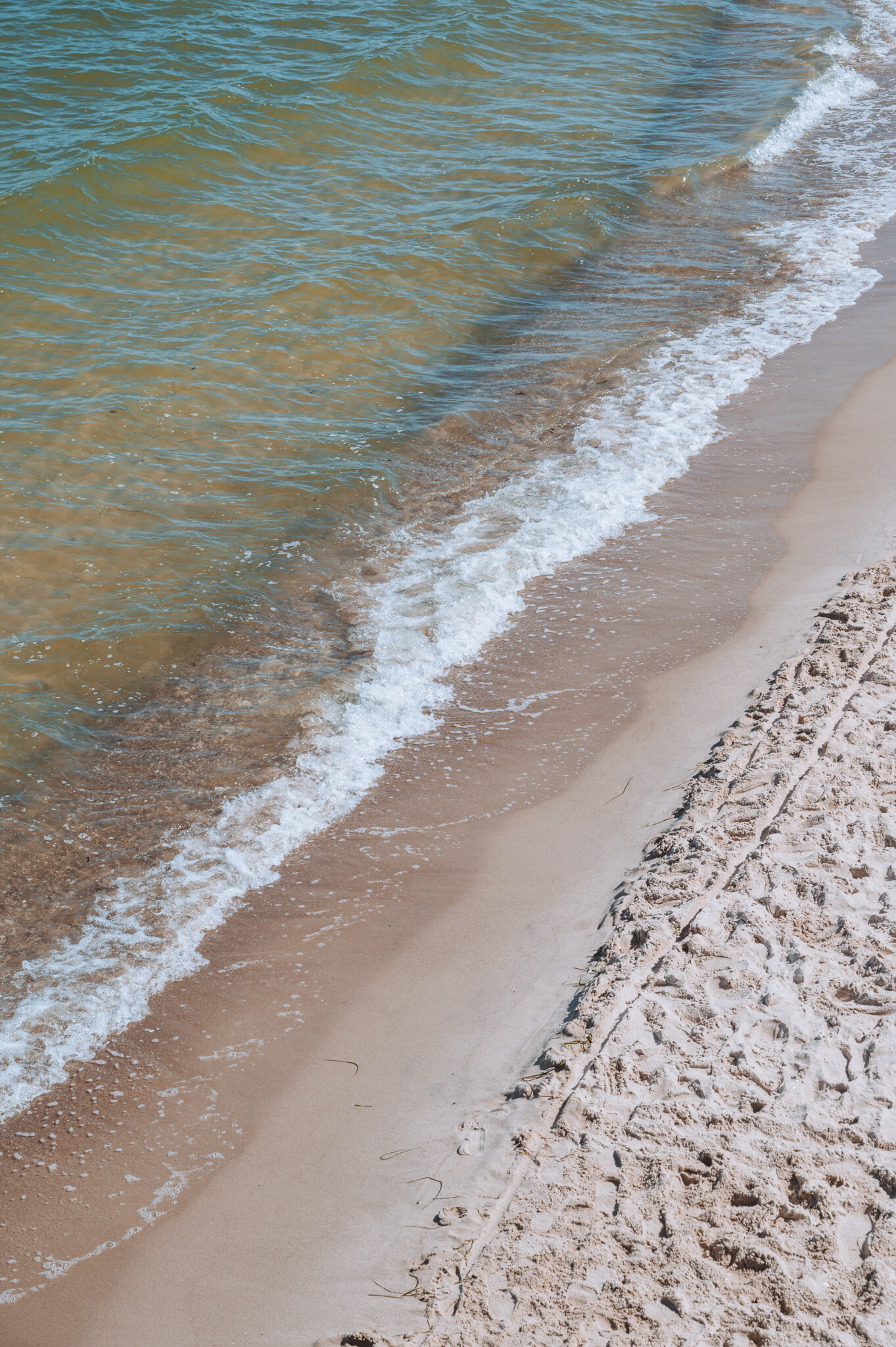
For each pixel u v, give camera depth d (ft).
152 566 26.76
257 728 21.90
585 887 17.16
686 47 69.77
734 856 16.47
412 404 34.09
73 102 52.34
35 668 23.48
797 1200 11.59
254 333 37.11
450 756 20.70
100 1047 15.61
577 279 42.27
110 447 31.01
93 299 38.50
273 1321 11.72
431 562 26.73
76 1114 14.64
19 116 50.72
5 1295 12.41
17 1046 15.66
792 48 68.54
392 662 23.38
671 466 29.50
